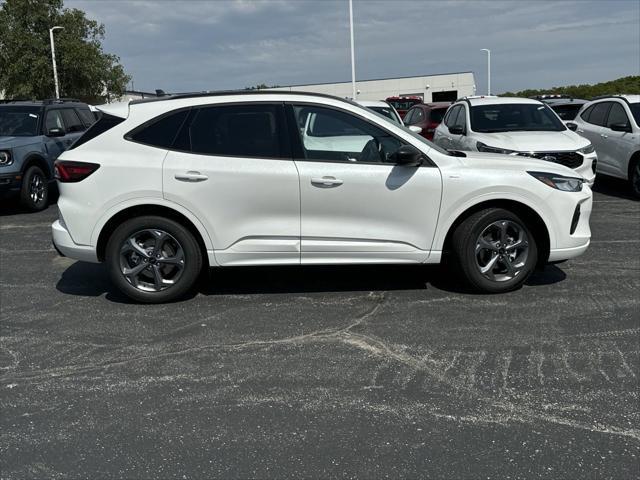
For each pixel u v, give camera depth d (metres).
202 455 3.09
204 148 5.11
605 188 11.66
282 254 5.16
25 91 40.72
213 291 5.66
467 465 2.96
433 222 5.15
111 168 5.05
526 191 5.14
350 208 5.09
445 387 3.74
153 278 5.27
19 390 3.82
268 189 5.04
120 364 4.17
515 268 5.34
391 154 5.16
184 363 4.16
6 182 9.81
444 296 5.39
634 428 3.25
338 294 5.51
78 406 3.61
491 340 4.43
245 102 5.15
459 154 5.59
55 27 40.03
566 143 8.84
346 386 3.78
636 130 10.25
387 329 4.68
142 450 3.15
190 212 5.07
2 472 2.97
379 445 3.14
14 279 6.24
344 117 5.16
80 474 2.95
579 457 3.00
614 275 5.95
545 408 3.47
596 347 4.27
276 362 4.14
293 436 3.24
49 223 9.41
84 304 5.40
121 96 45.62
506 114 10.12
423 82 65.25
